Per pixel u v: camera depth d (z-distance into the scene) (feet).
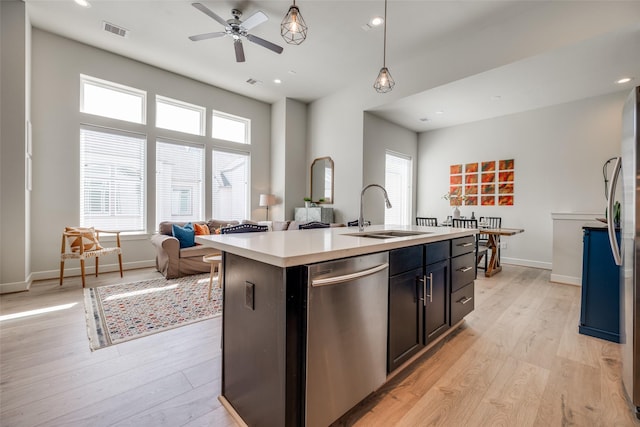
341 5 10.18
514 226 16.96
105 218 14.10
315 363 3.76
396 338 5.24
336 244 4.57
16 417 4.35
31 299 9.80
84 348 6.51
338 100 18.08
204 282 12.24
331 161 18.42
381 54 13.52
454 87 13.16
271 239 5.29
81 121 13.26
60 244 12.77
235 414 4.49
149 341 6.90
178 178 16.55
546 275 14.17
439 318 6.63
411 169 20.83
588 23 9.23
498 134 17.58
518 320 8.45
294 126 19.72
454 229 8.20
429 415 4.53
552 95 14.14
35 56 12.08
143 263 15.01
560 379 5.53
